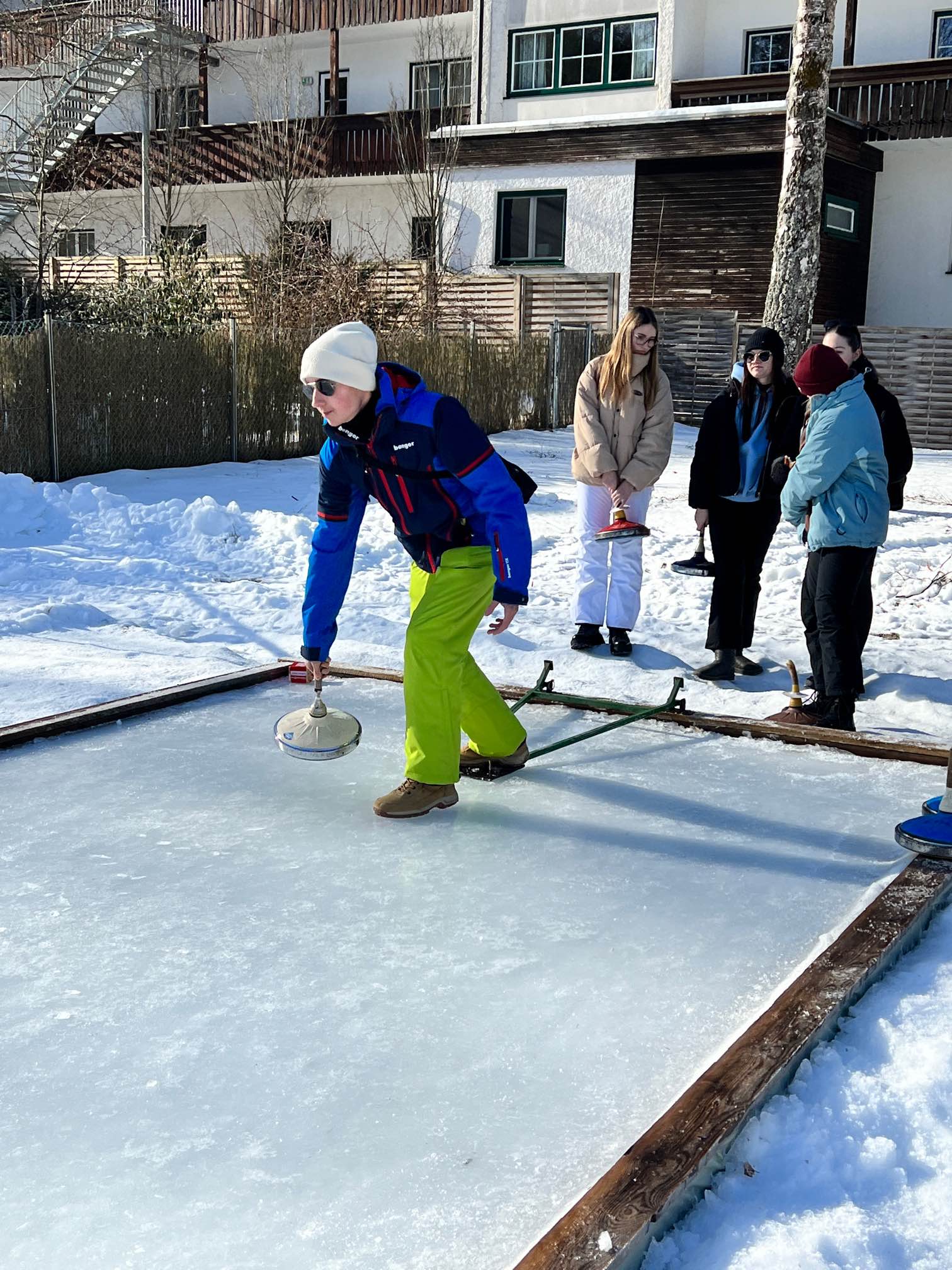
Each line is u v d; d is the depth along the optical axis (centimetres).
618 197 2170
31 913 306
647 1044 248
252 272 1955
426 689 373
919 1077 234
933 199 2175
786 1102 224
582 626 643
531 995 267
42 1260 186
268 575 864
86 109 2481
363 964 281
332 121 2525
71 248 2911
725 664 604
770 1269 180
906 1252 187
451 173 2330
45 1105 226
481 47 2391
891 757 448
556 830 371
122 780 411
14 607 712
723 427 589
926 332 1806
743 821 380
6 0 2534
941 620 740
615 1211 187
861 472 509
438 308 2095
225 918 305
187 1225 194
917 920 299
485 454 347
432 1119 222
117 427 1320
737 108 1991
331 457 373
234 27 2692
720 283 2100
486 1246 190
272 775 418
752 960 285
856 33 2206
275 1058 242
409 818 379
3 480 998
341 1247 189
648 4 2216
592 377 613
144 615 718
